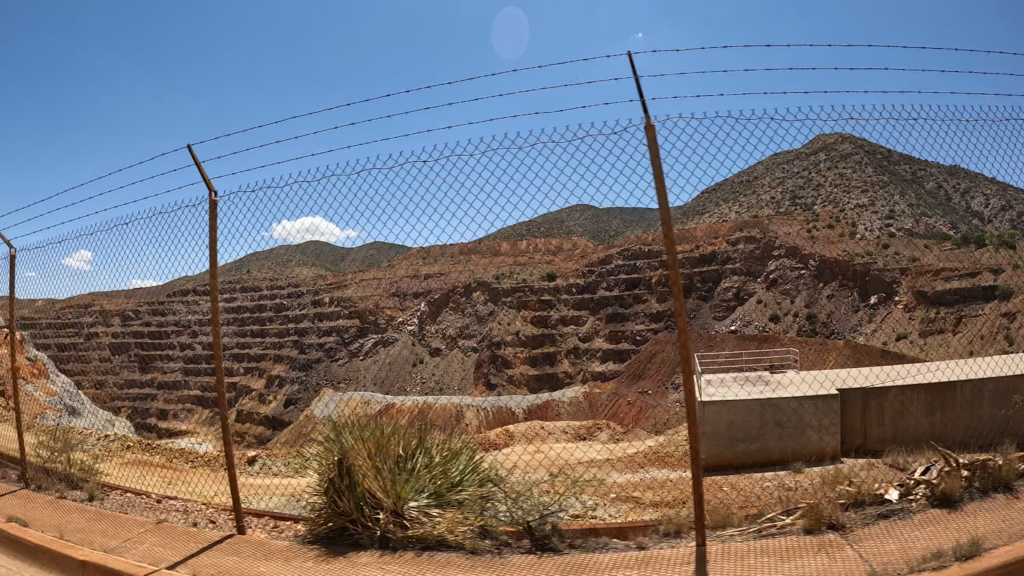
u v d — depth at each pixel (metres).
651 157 4.59
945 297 51.28
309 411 27.05
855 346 49.00
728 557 4.73
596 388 49.16
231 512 6.91
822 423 11.92
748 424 12.30
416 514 5.59
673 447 15.12
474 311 78.25
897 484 5.91
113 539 5.96
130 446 15.23
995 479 5.71
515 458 15.55
